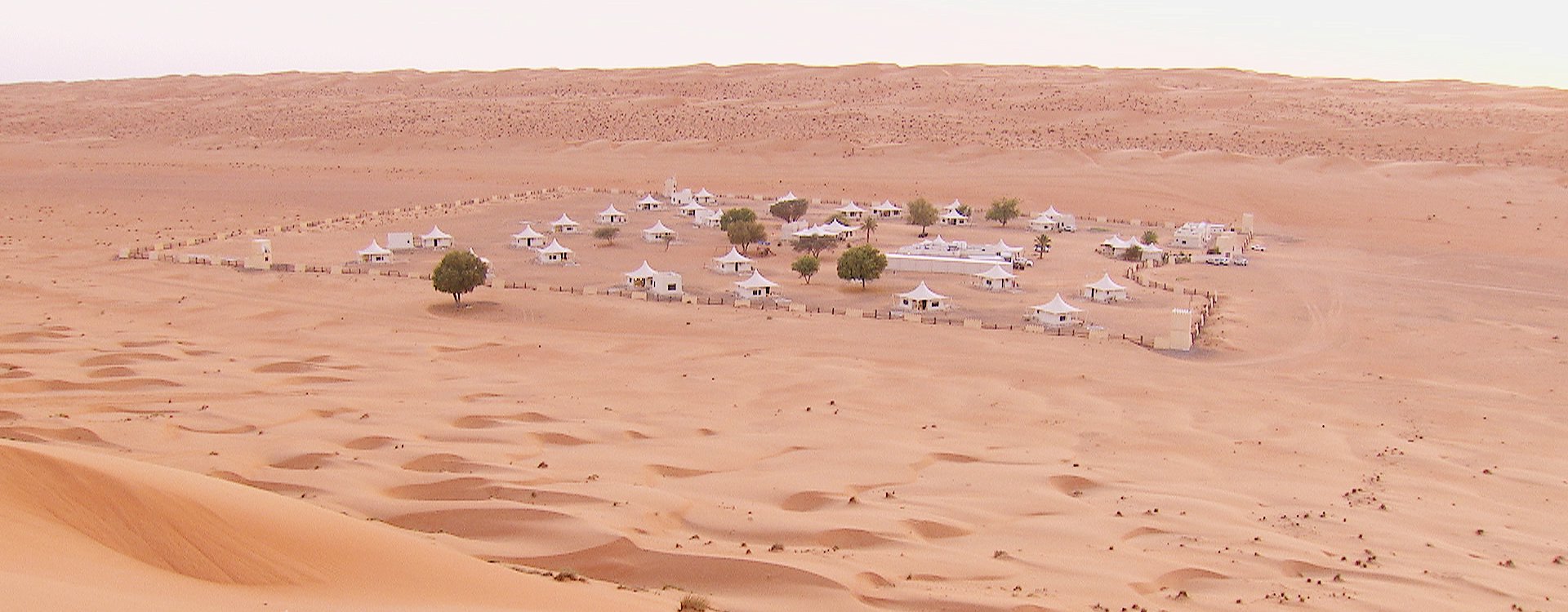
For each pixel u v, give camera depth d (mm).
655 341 82938
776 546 40531
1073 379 74188
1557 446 62656
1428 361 82750
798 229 136875
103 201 165500
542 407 62906
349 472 47625
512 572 28281
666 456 53469
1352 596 37719
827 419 62969
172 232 139125
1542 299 107062
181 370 69125
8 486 21141
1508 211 159625
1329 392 73000
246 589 21672
